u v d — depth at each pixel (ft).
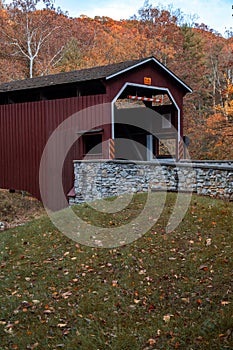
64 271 18.57
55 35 91.56
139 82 40.16
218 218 22.68
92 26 101.60
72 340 12.60
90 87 46.32
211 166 28.22
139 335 12.53
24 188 44.86
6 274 19.13
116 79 37.91
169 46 91.86
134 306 14.51
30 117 44.06
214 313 13.14
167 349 11.53
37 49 83.61
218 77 94.68
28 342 12.76
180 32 96.22
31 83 45.70
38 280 17.93
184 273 16.69
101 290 16.10
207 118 76.13
